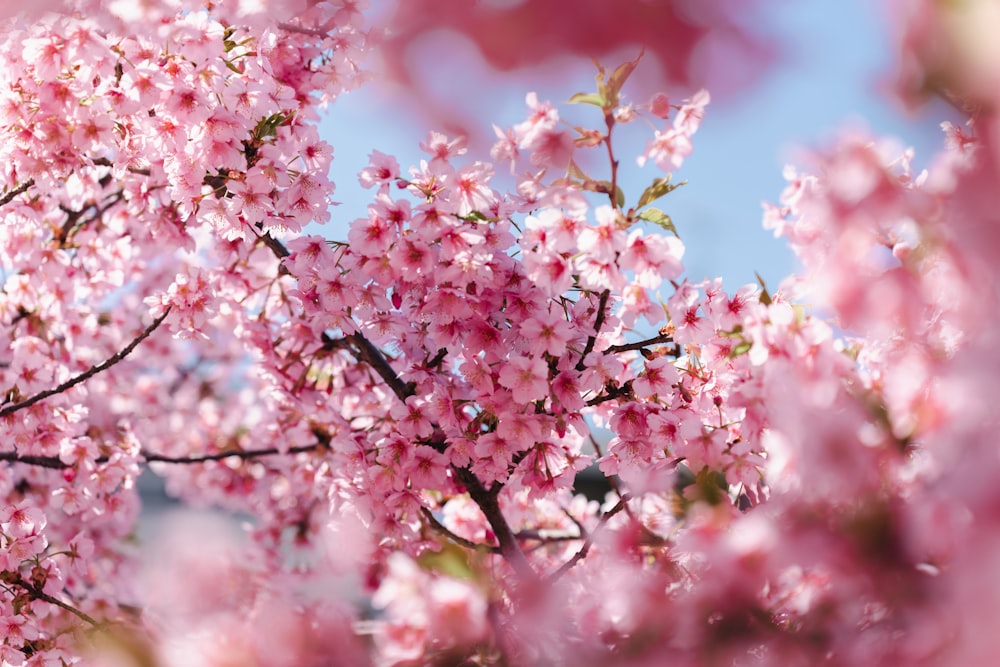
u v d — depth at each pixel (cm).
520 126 180
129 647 171
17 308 236
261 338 219
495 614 174
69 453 228
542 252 190
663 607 174
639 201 187
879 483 171
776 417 175
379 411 220
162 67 202
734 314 192
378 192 197
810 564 171
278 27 204
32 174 204
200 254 277
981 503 159
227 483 272
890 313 171
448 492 210
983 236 163
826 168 169
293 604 175
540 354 195
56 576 214
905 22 127
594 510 229
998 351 165
